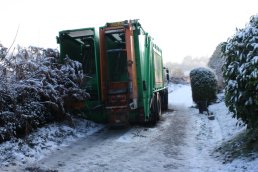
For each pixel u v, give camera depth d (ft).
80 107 41.29
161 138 37.42
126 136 37.99
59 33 41.98
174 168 26.37
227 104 28.68
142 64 41.83
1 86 30.71
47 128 35.81
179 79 171.32
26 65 34.73
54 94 36.11
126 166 26.76
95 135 39.09
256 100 24.95
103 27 40.63
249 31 25.76
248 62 24.91
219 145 32.65
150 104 45.19
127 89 40.45
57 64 40.42
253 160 24.56
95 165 26.89
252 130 29.89
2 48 31.30
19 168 25.40
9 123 30.40
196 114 55.93
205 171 25.31
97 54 41.81
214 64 101.81
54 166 26.40
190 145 34.09
